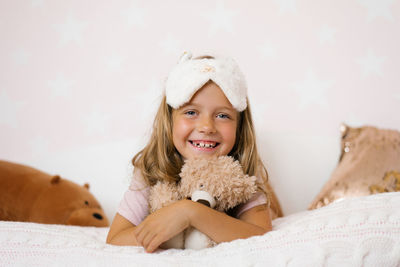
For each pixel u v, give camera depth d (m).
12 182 1.40
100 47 1.79
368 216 0.69
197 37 1.75
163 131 1.03
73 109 1.79
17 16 1.83
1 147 1.81
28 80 1.82
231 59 0.98
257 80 1.71
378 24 1.69
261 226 0.90
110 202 1.67
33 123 1.81
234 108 0.94
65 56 1.81
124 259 0.69
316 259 0.65
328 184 1.47
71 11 1.81
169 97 0.95
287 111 1.69
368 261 0.65
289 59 1.71
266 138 1.65
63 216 1.33
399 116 1.67
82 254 0.70
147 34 1.77
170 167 1.00
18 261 0.70
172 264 0.66
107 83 1.78
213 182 0.81
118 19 1.78
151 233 0.74
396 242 0.65
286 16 1.71
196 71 0.90
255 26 1.72
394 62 1.68
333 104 1.69
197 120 0.93
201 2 1.75
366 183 1.40
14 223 0.81
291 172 1.62
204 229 0.77
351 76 1.69
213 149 0.94
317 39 1.70
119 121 1.76
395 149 1.47
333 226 0.69
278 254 0.67
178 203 0.78
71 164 1.71
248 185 0.83
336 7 1.70
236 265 0.66
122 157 1.69
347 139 1.56
